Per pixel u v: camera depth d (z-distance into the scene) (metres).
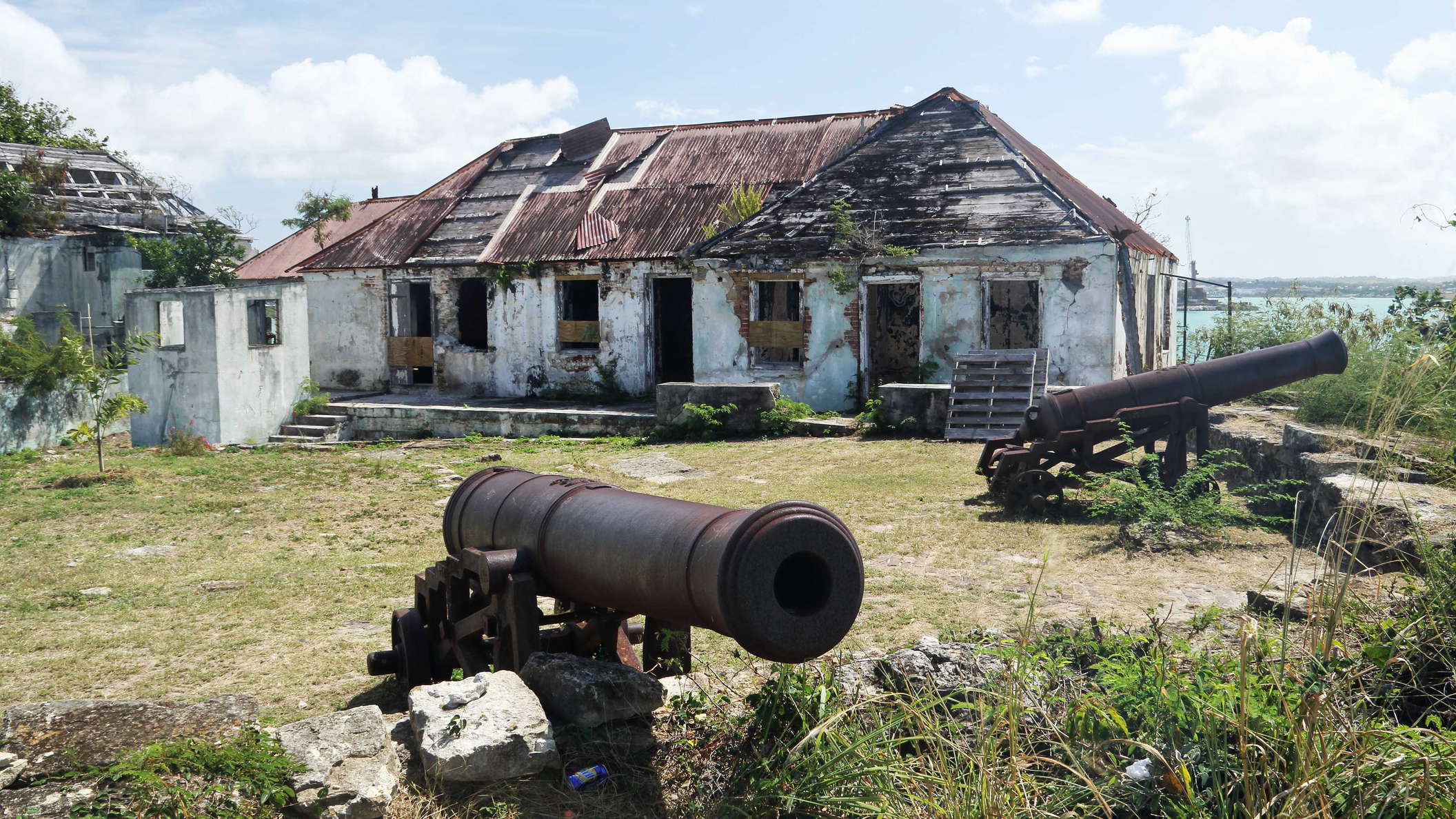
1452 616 4.46
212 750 3.99
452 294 22.47
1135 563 8.29
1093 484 9.83
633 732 4.71
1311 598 4.34
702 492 12.26
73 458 16.86
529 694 4.71
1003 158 18.83
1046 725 4.33
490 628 5.44
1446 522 6.15
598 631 5.52
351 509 12.15
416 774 4.37
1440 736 3.73
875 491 11.70
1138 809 3.87
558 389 21.56
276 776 3.93
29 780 3.88
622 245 21.00
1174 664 4.50
